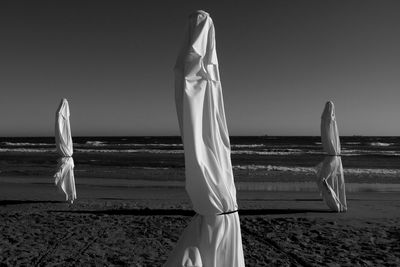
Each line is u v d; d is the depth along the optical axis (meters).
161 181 18.41
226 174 2.58
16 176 20.19
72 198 10.67
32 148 51.53
